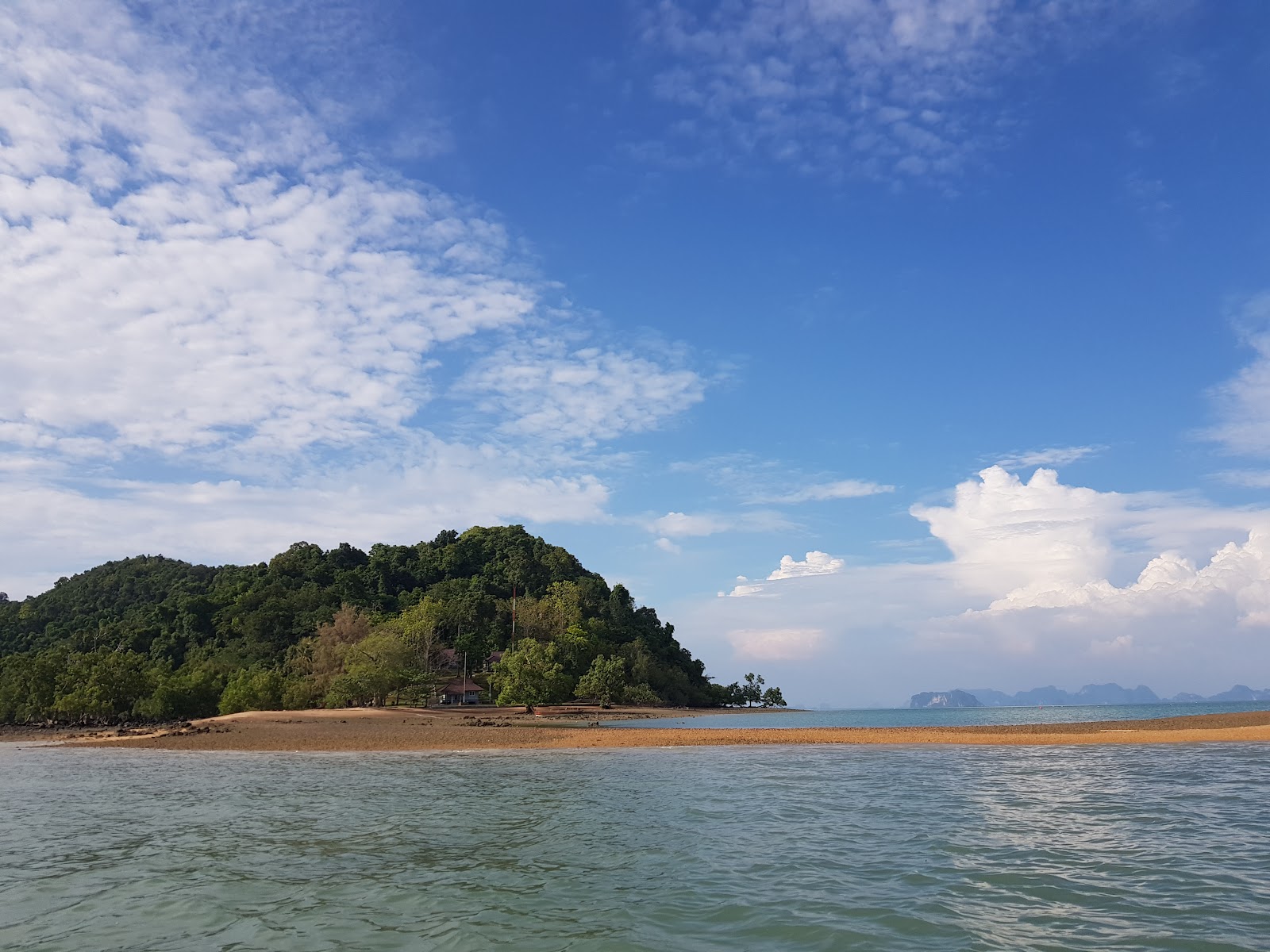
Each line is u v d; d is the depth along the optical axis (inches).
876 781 1294.3
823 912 553.3
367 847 820.6
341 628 5275.6
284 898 621.6
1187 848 737.6
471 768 1668.3
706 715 6151.6
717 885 638.5
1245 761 1497.3
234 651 5477.4
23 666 4414.4
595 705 5561.0
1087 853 724.0
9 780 1587.1
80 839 898.1
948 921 526.6
